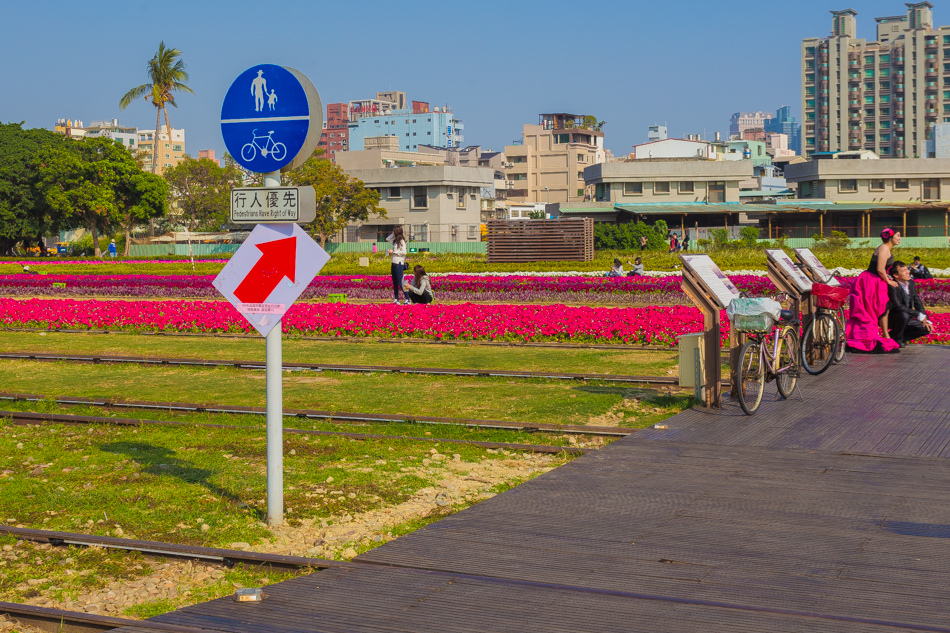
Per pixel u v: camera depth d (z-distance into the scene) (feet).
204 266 170.19
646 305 79.20
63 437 31.73
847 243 176.24
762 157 451.53
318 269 20.59
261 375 45.50
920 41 523.70
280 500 21.47
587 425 31.91
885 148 538.88
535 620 14.89
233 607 15.94
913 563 17.22
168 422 33.37
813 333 40.86
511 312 57.93
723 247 179.01
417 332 58.39
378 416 33.35
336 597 16.24
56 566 18.90
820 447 27.48
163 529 21.18
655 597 15.72
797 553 17.94
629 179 260.62
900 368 41.96
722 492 22.71
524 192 411.34
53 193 242.37
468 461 27.71
